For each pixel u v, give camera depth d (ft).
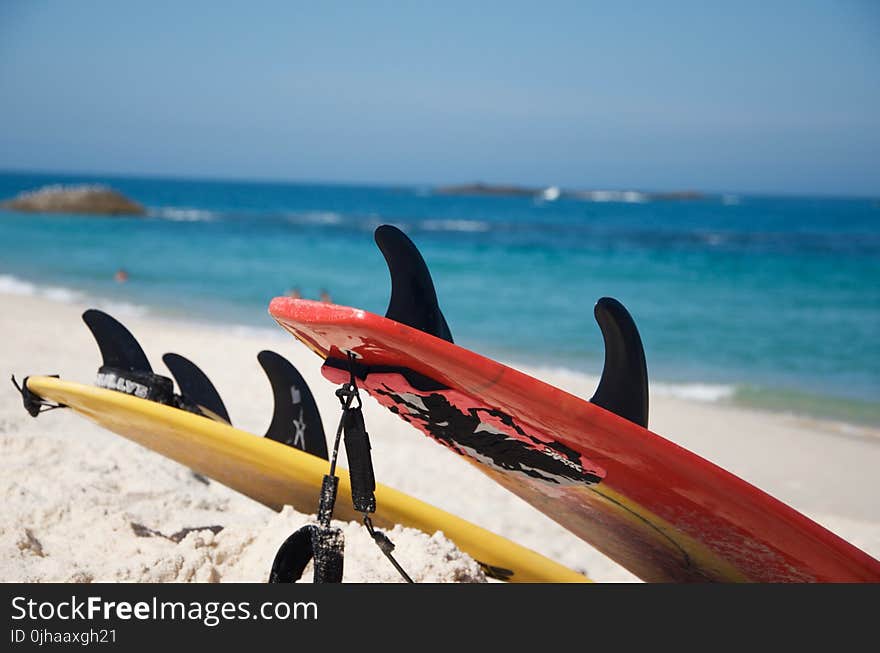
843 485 21.74
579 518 8.61
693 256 102.01
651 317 56.34
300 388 10.75
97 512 10.41
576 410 6.58
